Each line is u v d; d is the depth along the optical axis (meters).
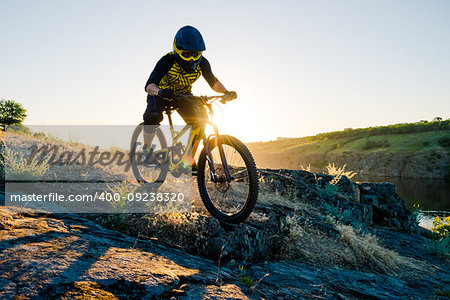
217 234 3.61
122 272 2.31
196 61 3.50
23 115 39.06
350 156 147.75
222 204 4.72
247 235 3.84
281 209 5.64
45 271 2.10
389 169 124.75
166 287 2.27
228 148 3.33
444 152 116.81
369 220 8.83
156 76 3.55
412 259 6.37
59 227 3.01
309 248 4.76
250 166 3.03
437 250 7.54
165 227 3.60
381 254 5.42
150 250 3.03
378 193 9.93
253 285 2.94
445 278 5.47
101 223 3.51
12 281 1.91
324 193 7.96
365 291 3.73
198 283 2.51
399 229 9.52
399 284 4.56
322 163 155.75
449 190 78.06
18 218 3.07
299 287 3.28
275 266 3.81
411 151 128.12
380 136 163.38
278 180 7.55
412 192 75.19
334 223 6.09
